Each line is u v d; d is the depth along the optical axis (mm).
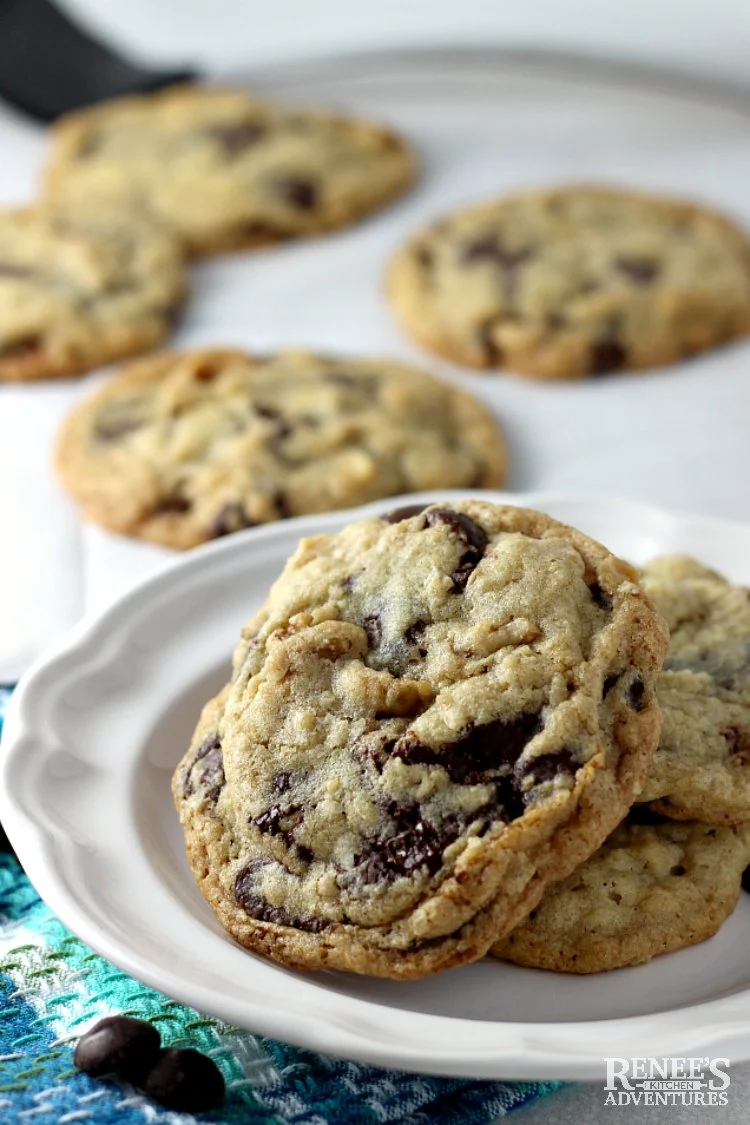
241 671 455
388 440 596
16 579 564
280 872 435
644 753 435
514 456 608
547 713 435
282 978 424
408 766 434
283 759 441
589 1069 408
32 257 679
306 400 611
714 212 707
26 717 465
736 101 790
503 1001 437
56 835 443
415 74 818
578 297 654
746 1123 431
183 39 873
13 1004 441
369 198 717
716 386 635
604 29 829
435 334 647
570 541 457
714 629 478
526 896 428
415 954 427
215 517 573
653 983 442
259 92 811
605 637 441
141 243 688
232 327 664
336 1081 430
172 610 495
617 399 631
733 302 652
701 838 458
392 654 447
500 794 432
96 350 644
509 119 783
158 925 433
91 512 582
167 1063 425
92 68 807
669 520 510
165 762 475
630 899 449
